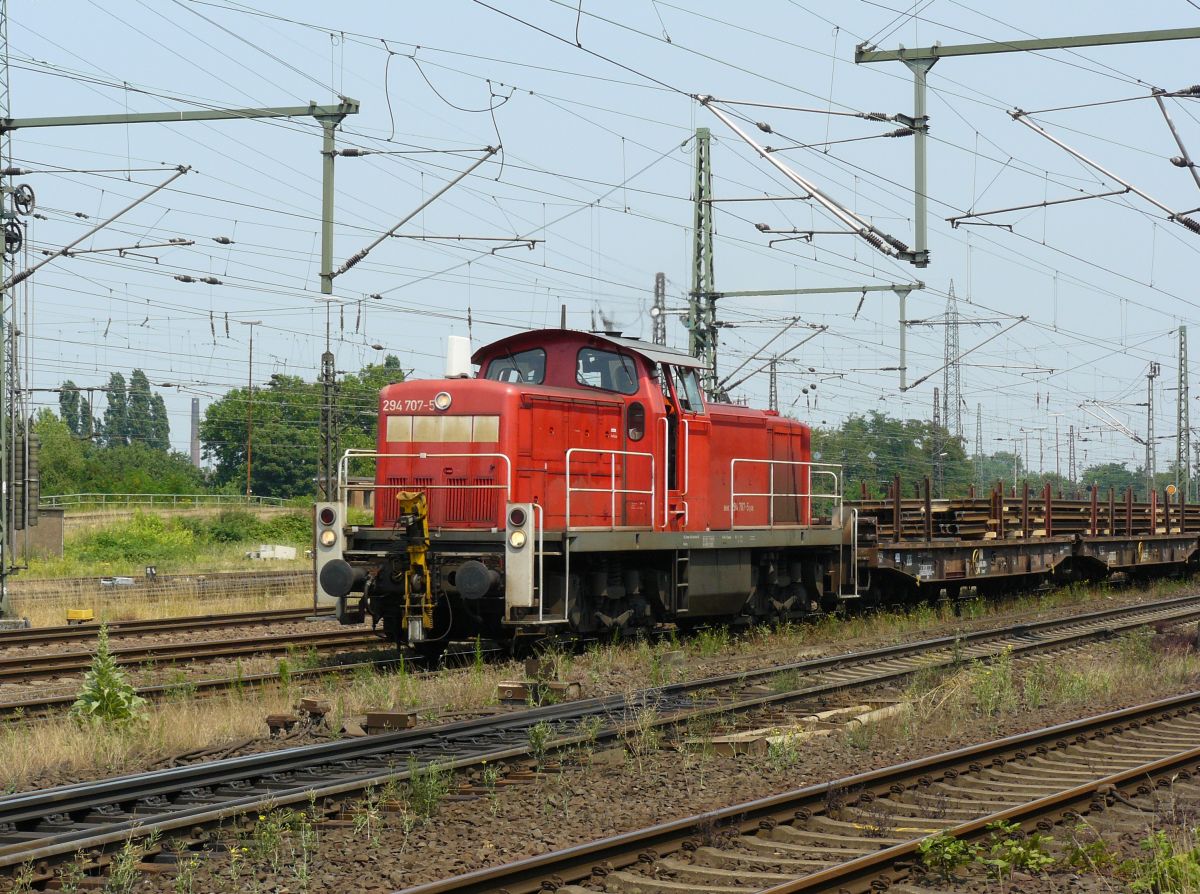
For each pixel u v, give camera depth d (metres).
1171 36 19.47
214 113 23.66
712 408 23.27
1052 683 17.25
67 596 31.64
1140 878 8.50
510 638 19.72
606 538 19.58
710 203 33.28
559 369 21.14
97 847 8.81
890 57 22.03
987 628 25.38
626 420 21.20
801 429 25.92
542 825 9.94
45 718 14.77
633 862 8.84
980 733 14.02
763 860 9.01
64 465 96.31
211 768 11.10
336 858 9.03
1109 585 36.88
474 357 21.94
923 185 22.16
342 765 11.80
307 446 111.81
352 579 18.44
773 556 24.17
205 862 8.83
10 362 28.62
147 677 17.81
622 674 17.92
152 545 55.12
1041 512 33.50
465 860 8.94
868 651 20.23
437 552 18.78
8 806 9.73
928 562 28.38
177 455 142.50
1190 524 42.16
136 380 149.75
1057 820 10.06
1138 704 15.93
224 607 30.64
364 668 18.27
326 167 23.89
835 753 12.87
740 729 14.06
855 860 8.52
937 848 8.80
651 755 12.55
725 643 21.75
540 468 19.50
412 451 19.75
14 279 26.16
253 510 71.75
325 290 23.89
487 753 12.00
